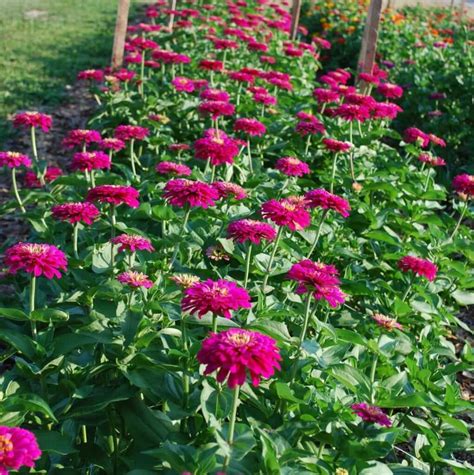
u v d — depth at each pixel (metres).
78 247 1.61
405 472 1.07
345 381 1.11
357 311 1.64
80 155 1.62
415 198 2.11
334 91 2.87
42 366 1.04
